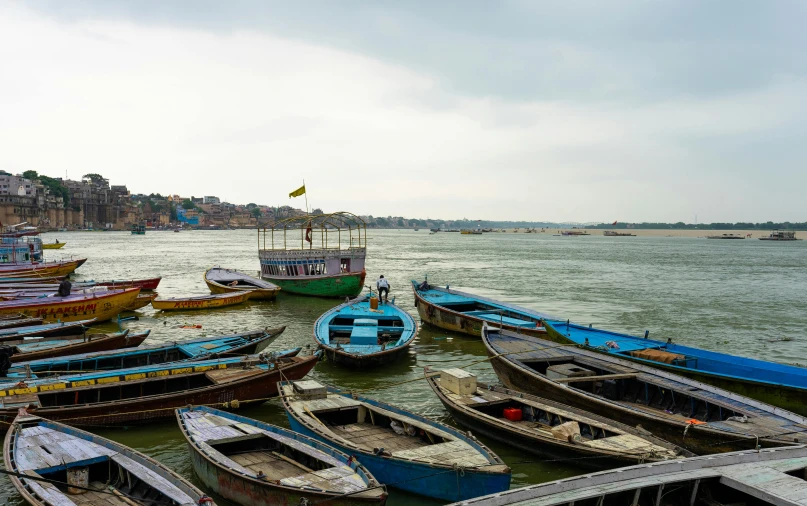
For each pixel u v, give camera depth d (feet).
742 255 438.40
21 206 625.41
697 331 119.75
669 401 60.03
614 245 651.25
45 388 59.88
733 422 50.19
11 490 46.73
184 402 60.34
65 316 113.70
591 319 132.67
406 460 43.29
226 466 42.88
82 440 46.73
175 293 172.96
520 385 67.00
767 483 33.53
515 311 107.34
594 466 48.32
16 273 184.44
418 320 123.95
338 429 53.47
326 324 94.79
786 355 99.09
